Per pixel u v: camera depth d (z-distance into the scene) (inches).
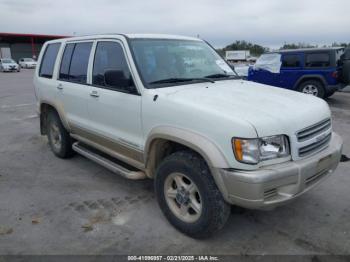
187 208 130.0
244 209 151.3
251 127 106.7
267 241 128.3
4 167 210.2
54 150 225.3
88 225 140.8
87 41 178.5
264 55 486.3
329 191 169.3
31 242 129.6
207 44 188.2
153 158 139.6
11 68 1320.1
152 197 165.8
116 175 194.1
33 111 404.8
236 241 128.6
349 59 430.3
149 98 134.6
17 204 160.7
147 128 136.6
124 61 149.6
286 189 112.5
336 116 351.6
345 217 144.9
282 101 129.3
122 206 157.1
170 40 166.6
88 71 173.8
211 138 113.0
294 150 114.7
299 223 140.5
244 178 106.1
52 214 150.8
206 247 125.2
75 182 185.2
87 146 197.2
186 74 155.5
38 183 184.9
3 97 542.9
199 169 118.3
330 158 128.3
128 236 132.8
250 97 131.6
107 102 156.3
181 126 121.9
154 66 148.0
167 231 135.6
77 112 183.9
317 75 428.5
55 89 201.0
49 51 219.6
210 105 118.9
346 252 121.6
